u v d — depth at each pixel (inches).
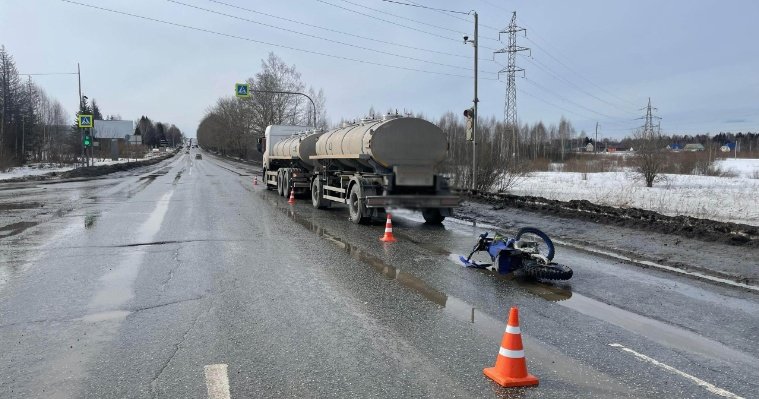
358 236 457.1
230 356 180.5
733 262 340.5
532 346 195.3
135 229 473.1
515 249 311.4
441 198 527.8
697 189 981.8
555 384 162.2
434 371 169.9
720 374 172.9
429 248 399.9
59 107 3900.1
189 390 154.3
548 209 588.4
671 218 482.6
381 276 303.0
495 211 639.1
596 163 2053.4
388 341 197.0
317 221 558.6
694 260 350.6
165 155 4744.1
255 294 260.1
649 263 350.6
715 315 238.2
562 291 277.1
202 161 3376.0
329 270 316.5
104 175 1574.8
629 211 526.9
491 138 976.3
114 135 4926.2
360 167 596.1
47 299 248.2
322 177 679.7
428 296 261.9
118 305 239.5
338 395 151.8
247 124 2979.8
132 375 164.7
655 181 1157.1
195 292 262.5
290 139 868.0
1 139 1695.4
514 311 164.4
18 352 183.2
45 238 420.8
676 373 172.7
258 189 1039.0
